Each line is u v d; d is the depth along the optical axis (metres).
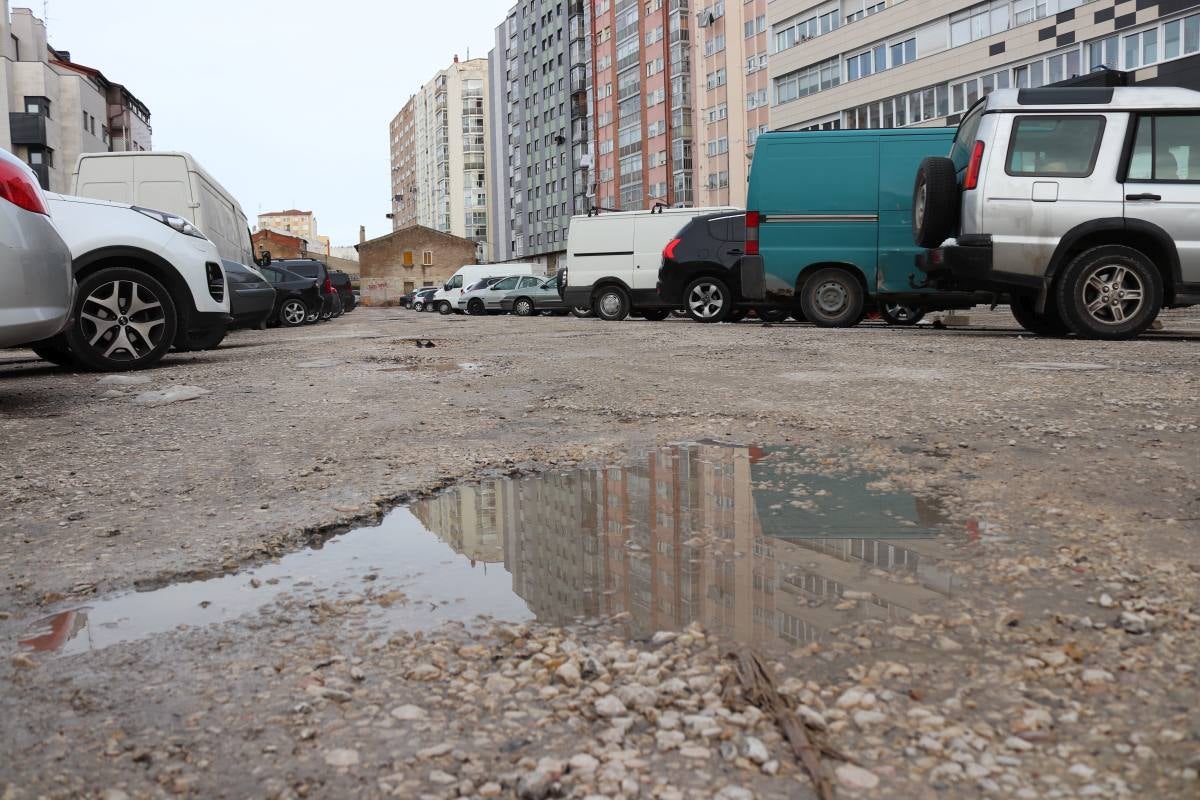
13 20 58.03
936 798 1.16
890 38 40.97
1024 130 8.80
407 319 26.75
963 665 1.55
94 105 61.16
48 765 1.30
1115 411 4.14
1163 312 18.52
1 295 4.99
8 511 2.85
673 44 66.25
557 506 2.77
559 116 90.12
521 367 7.12
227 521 2.66
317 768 1.27
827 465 3.22
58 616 1.93
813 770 1.22
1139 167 8.66
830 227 12.26
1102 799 1.16
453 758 1.29
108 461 3.63
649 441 3.78
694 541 2.34
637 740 1.32
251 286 11.26
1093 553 2.16
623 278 19.22
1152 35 30.67
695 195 66.12
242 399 5.48
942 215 9.35
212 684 1.55
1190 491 2.73
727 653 1.61
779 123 48.19
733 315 16.66
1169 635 1.66
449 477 3.21
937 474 3.03
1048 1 34.12
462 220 132.00
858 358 6.96
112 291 7.39
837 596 1.90
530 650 1.65
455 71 131.50
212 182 14.09
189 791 1.22
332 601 1.96
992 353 7.13
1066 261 8.86
